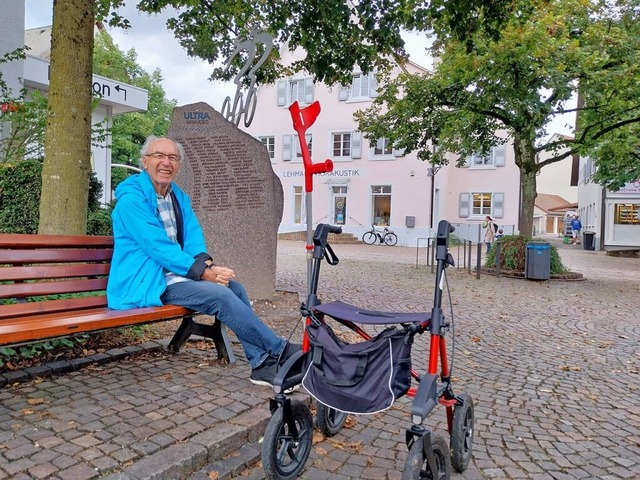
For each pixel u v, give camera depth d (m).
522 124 12.59
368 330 6.30
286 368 2.64
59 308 3.57
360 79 29.38
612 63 11.80
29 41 24.22
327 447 3.27
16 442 2.70
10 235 3.40
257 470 2.87
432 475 2.41
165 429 2.95
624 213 28.27
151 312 3.57
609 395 4.54
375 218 30.11
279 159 31.64
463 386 4.60
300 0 8.55
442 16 7.84
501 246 13.80
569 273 13.47
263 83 10.73
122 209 3.77
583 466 3.21
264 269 7.26
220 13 9.31
